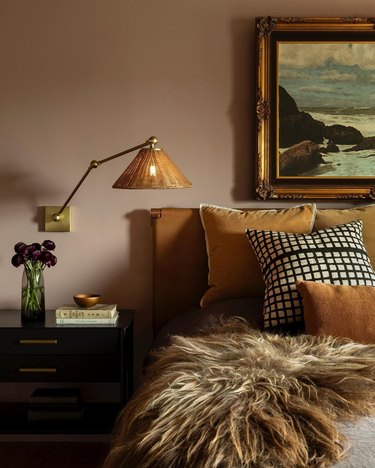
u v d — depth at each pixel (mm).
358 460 1493
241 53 3332
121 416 2094
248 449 1539
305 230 3080
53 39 3326
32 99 3342
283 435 1555
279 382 1827
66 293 3398
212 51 3334
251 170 3359
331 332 2387
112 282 3398
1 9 3311
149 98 3346
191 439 1638
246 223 3115
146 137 3357
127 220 3379
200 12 3324
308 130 3318
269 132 3311
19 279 3395
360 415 1700
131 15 3324
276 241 2826
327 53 3297
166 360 2176
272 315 2623
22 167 3361
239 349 2141
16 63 3330
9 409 3236
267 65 3283
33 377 2947
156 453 1625
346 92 3311
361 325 2387
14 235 3375
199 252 3287
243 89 3340
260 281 3021
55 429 2975
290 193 3328
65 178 3363
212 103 3348
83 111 3348
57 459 3111
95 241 3383
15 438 3357
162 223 3291
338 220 3115
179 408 1757
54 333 2932
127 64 3336
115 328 2930
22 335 2934
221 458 1532
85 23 3324
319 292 2467
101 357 2941
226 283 3049
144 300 3400
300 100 3307
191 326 2793
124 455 1730
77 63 3334
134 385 3389
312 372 1891
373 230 3068
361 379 1837
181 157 3361
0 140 3355
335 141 3324
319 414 1642
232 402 1736
